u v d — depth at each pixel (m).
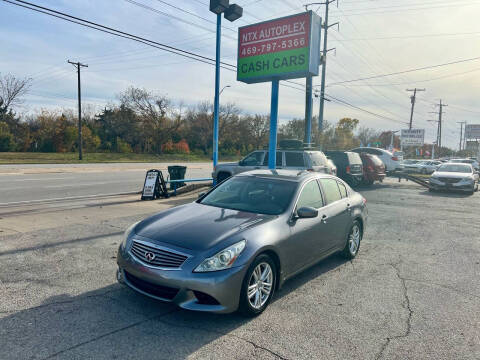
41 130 54.16
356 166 17.03
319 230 4.81
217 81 13.73
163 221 4.18
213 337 3.27
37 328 3.29
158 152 62.25
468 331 3.60
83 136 55.78
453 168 18.16
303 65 11.05
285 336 3.36
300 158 12.20
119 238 6.45
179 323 3.50
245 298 3.56
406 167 33.56
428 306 4.17
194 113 73.06
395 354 3.13
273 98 12.19
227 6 12.62
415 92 54.50
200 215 4.31
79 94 39.94
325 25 30.09
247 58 12.40
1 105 51.44
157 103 60.06
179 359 2.90
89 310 3.68
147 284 3.59
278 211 4.42
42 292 4.09
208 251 3.46
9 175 20.08
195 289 3.34
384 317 3.84
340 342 3.29
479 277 5.23
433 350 3.22
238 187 5.10
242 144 76.88
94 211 9.24
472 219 9.91
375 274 5.23
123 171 25.83
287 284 4.73
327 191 5.41
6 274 4.59
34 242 6.05
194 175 24.66
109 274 4.70
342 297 4.34
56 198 12.02
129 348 3.03
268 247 3.82
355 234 6.08
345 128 76.88
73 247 5.84
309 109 23.86
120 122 61.84
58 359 2.83
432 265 5.75
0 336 3.13
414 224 9.08
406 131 42.69
